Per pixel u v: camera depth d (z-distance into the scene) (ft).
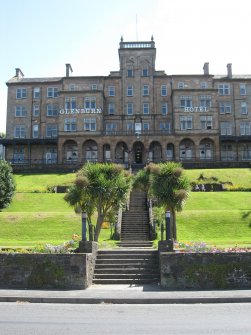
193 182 198.08
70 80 289.94
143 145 266.36
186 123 269.64
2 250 75.05
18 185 209.56
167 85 290.56
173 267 63.98
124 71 291.99
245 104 289.33
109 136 266.36
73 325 39.55
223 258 64.28
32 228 132.16
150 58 293.02
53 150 286.25
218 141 266.98
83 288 63.62
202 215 139.64
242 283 63.93
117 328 38.19
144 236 124.88
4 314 45.68
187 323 40.40
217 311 47.19
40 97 294.05
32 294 58.08
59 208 165.48
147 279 69.41
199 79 287.07
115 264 73.26
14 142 280.31
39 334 35.76
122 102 288.51
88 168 104.37
